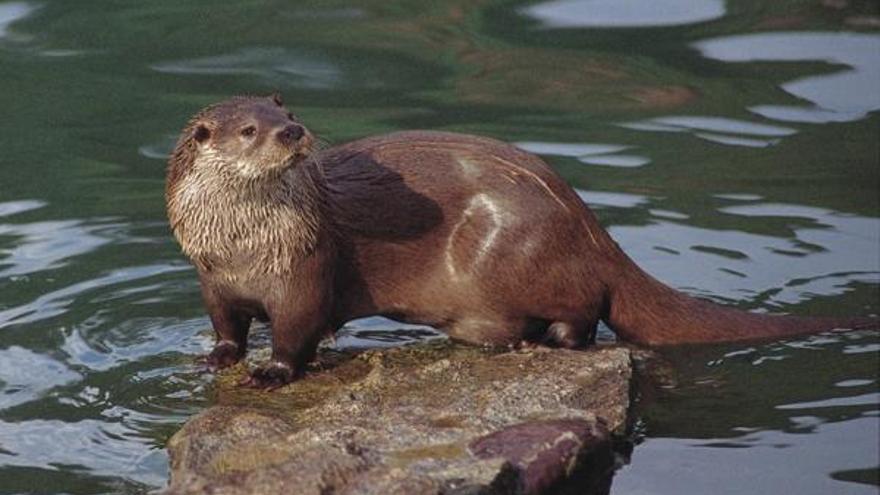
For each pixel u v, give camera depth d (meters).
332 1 40.72
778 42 37.66
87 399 23.52
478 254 24.80
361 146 25.34
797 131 32.88
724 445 22.28
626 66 36.47
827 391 23.59
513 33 38.69
